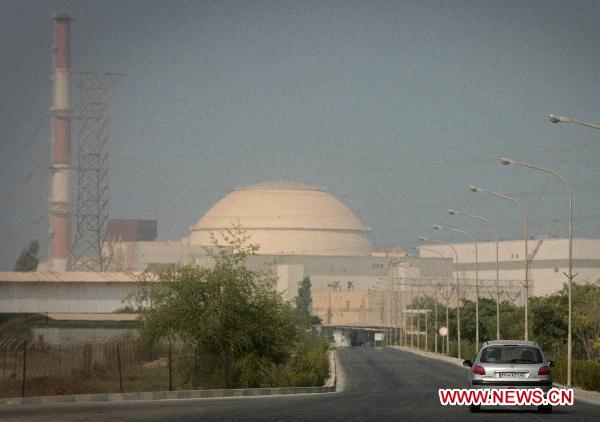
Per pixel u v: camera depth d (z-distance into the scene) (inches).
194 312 3051.2
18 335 4746.6
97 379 3070.9
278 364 3228.3
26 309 5157.5
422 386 3280.0
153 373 3284.9
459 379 3764.8
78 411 2057.1
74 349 3508.9
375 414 1947.6
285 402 2396.7
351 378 3873.0
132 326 4877.0
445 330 6914.4
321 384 3390.7
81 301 5216.5
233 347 3038.9
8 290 5152.6
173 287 3097.9
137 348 3403.1
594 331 4815.5
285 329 3213.6
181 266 3193.9
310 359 3644.2
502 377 2000.5
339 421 1772.9
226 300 3058.6
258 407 2183.8
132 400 2554.1
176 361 3142.2
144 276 3329.2
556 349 5241.1
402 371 4485.7
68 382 2906.0
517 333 5575.8
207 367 3073.3
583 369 3216.0
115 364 3368.6
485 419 1836.9
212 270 3137.3
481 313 7480.3
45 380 2923.2
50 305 5191.9
